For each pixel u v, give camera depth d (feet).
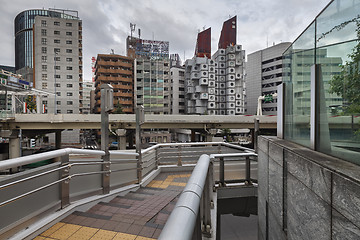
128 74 193.57
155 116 95.81
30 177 7.06
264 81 237.25
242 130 208.54
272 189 11.58
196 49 244.01
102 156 11.98
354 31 6.01
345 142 6.45
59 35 172.55
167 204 11.30
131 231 7.94
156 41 236.43
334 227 5.30
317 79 8.54
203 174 4.33
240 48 218.59
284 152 9.60
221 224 15.05
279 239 10.20
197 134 197.47
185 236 1.94
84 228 8.00
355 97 5.88
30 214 7.29
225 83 227.40
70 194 9.80
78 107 176.45
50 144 159.63
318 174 6.16
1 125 82.28
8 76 98.58
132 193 14.05
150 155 19.88
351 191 4.58
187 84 221.46
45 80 168.86
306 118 9.72
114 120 91.56
